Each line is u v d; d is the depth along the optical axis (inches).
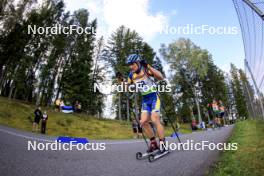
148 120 162.4
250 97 634.2
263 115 392.5
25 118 741.9
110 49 1323.8
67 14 1364.4
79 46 1358.3
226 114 1994.3
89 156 186.7
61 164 152.0
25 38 1083.9
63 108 984.3
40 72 1171.9
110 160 169.3
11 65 1077.8
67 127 767.7
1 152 175.0
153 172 133.2
